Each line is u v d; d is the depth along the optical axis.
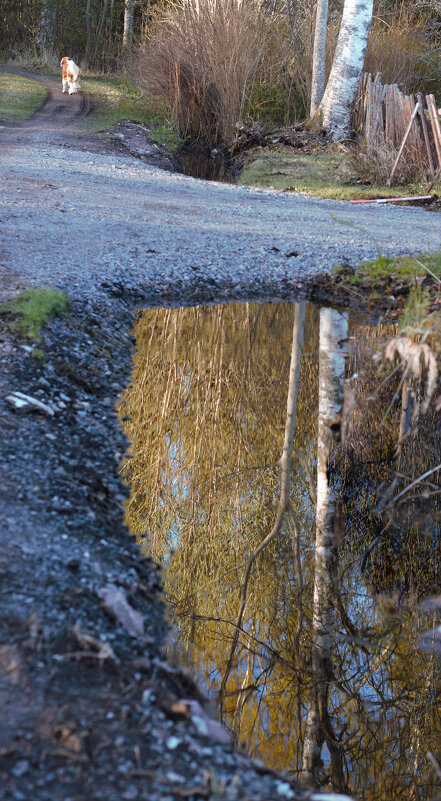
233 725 3.60
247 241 9.50
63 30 33.91
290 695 3.87
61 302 6.69
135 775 2.29
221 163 18.19
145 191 12.19
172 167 16.66
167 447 5.50
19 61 29.22
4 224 9.23
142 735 2.46
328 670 4.09
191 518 5.09
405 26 22.11
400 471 5.46
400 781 3.48
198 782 2.33
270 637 4.33
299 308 8.01
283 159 16.05
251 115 19.86
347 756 3.58
